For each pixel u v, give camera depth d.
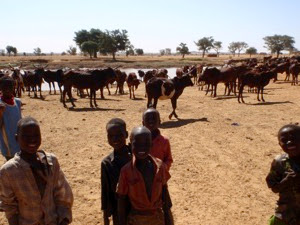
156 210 3.99
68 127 14.15
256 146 11.21
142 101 22.28
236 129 13.58
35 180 3.49
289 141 3.81
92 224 6.36
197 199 7.34
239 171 8.96
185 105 20.09
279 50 129.12
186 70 35.41
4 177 3.42
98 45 113.75
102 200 4.48
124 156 4.45
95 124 14.73
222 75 24.09
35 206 3.48
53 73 26.91
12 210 3.48
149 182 3.93
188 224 6.28
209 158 10.03
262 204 7.07
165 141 5.02
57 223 3.63
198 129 13.65
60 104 20.81
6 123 5.58
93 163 9.66
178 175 8.71
